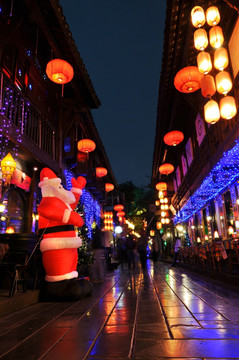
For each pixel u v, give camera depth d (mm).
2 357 2557
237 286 7000
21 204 9406
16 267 5320
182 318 3898
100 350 2678
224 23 8938
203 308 4559
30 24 9172
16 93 8234
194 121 14602
